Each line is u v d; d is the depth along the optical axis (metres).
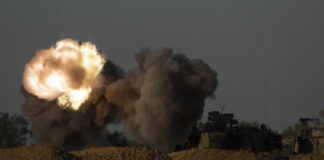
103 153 128.38
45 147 122.38
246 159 127.88
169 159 130.00
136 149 131.62
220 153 160.38
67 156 121.19
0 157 117.75
